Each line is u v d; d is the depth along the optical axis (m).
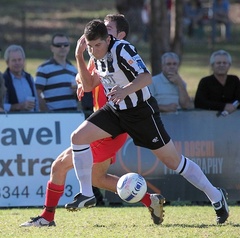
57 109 27.42
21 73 26.95
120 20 18.55
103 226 18.64
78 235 16.92
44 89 27.55
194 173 18.53
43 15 79.00
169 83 26.77
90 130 17.62
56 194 18.55
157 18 41.03
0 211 23.12
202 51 66.94
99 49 17.09
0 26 70.38
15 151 24.67
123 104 17.45
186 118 25.53
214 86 26.45
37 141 24.77
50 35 69.12
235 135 25.58
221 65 26.25
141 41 66.44
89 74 18.11
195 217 20.67
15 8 83.19
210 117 25.58
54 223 18.81
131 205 24.73
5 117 24.69
